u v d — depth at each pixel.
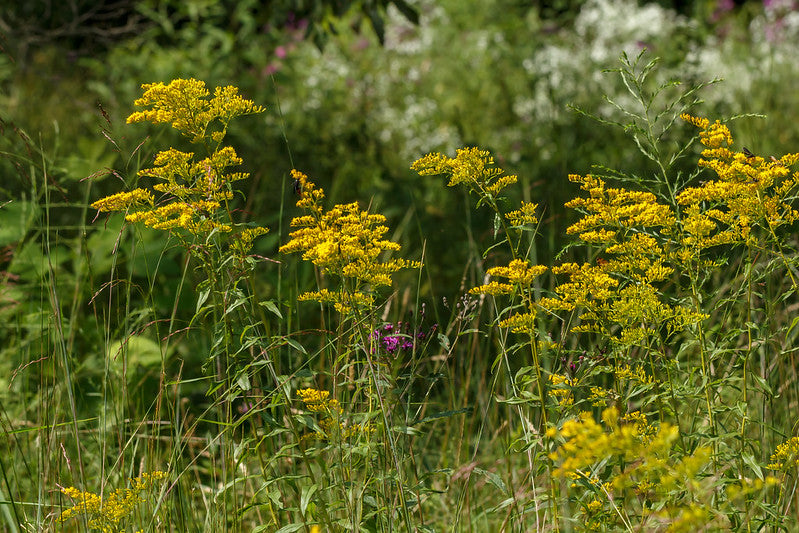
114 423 4.93
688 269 3.58
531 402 3.54
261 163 9.48
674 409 3.48
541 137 10.41
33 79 11.10
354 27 10.05
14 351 5.62
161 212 3.62
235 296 3.68
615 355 3.63
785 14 13.35
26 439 5.09
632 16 11.73
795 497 3.87
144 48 11.50
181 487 4.40
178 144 9.66
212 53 11.16
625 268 3.63
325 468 3.53
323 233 3.53
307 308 6.84
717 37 13.02
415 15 9.63
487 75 12.87
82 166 7.30
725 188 3.51
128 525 4.02
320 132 10.58
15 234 6.30
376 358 3.71
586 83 10.70
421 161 3.67
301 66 12.84
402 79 13.75
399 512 3.66
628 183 7.95
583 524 3.56
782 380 3.99
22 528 4.08
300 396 3.74
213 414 5.82
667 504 3.21
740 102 10.56
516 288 3.53
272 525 3.93
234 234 3.66
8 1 11.60
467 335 5.79
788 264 3.52
